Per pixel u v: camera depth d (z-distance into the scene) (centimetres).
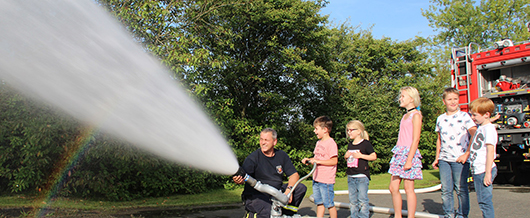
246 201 370
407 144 458
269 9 1107
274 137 373
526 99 884
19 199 618
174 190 791
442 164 473
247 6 1045
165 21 712
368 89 1584
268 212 356
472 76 949
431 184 978
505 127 907
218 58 905
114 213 576
